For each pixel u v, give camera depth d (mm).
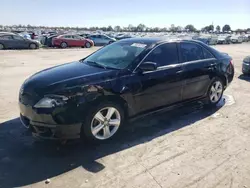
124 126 4543
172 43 4781
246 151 3775
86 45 27156
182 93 4855
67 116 3424
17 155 3541
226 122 4871
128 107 4051
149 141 4027
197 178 3102
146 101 4270
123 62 4238
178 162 3443
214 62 5441
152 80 4254
